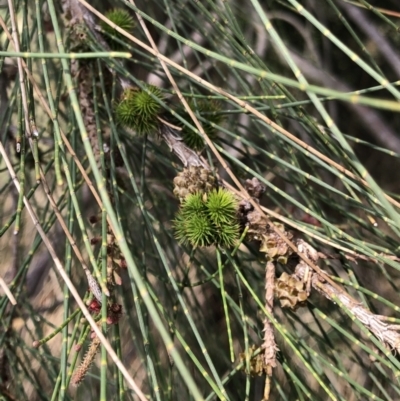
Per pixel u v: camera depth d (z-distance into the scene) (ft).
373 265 1.20
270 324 0.90
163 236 1.29
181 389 1.28
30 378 1.13
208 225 0.90
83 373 0.81
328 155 1.08
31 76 0.85
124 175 1.20
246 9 1.45
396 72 1.51
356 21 1.50
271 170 1.09
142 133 1.02
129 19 1.11
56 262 0.76
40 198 1.43
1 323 1.12
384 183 1.61
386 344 0.85
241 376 1.25
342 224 1.21
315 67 1.54
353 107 1.57
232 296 1.27
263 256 1.04
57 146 0.83
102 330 0.78
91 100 1.09
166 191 1.34
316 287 0.90
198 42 1.47
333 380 1.28
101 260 0.84
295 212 1.37
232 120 1.22
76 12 1.07
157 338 1.31
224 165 0.89
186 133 1.02
